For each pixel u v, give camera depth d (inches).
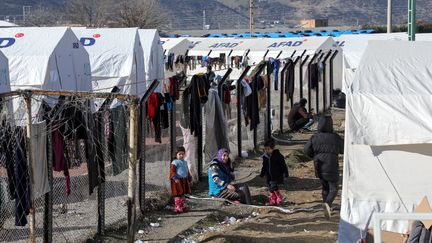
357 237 383.2
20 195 354.6
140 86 908.6
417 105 356.8
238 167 660.1
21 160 352.5
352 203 386.6
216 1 6673.2
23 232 413.1
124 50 866.1
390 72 392.8
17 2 4345.5
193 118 572.7
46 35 719.1
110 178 520.1
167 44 1557.6
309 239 418.0
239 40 1563.7
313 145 489.1
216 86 656.4
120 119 442.0
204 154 607.5
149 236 427.5
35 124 346.9
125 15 2452.0
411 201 380.2
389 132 354.9
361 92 363.6
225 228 450.0
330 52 1184.2
